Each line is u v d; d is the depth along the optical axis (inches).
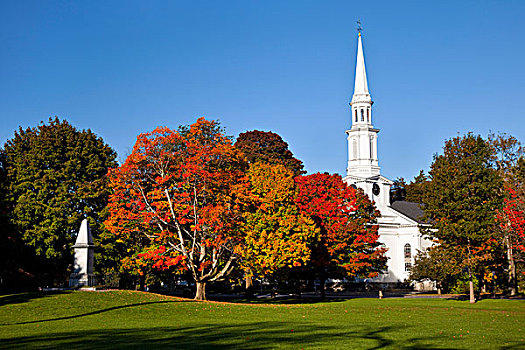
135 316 1227.2
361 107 3804.1
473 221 2121.1
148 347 735.7
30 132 2167.8
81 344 762.8
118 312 1264.8
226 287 2994.6
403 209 3983.8
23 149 2119.8
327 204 2186.3
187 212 1624.0
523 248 2285.9
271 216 1775.3
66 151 2108.8
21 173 2011.6
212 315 1290.6
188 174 1596.9
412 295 2898.6
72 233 2020.2
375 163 3811.5
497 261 2340.1
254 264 1769.2
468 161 2167.8
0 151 2127.2
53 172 2018.9
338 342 832.9
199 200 1691.7
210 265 1712.6
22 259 1955.0
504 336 967.6
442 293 3102.9
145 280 2033.7
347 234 2212.1
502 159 2763.3
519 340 910.4
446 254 2241.6
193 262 1692.9
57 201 1983.3
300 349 746.2
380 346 800.9
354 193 2319.1
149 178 1691.7
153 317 1227.2
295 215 1851.6
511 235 2359.7
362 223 2335.1
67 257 2043.6
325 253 2199.8
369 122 3809.1
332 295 2876.5
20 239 1894.7
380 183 3794.3
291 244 1763.0
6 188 1982.0
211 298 2421.3
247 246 1755.7
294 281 2479.1
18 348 717.9
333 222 2202.3
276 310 1477.6
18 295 1429.6
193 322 1147.9
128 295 1481.3
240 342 807.7
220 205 1653.5
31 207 1940.2
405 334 968.3
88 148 2133.4
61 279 2171.5
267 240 1756.9
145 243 1899.6
